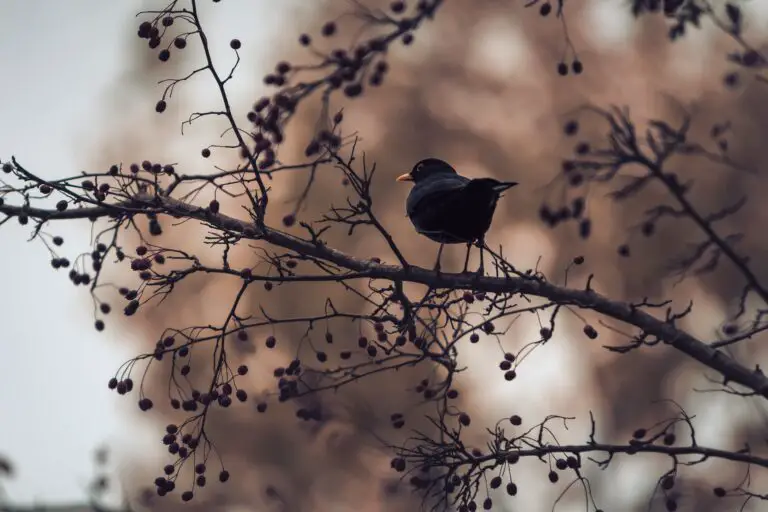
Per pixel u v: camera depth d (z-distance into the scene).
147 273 6.51
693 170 21.09
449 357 6.68
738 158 21.23
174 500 17.86
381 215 19.84
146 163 6.78
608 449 6.42
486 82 21.86
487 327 6.71
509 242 21.33
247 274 6.44
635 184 6.57
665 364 21.62
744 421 19.70
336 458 17.77
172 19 6.31
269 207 19.34
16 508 10.02
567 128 7.00
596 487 20.38
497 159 21.27
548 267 21.36
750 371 6.49
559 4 6.78
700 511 19.09
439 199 7.98
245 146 6.45
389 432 17.36
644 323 6.51
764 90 21.20
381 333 6.95
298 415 8.06
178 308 18.47
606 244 21.16
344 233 19.45
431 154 21.08
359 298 18.48
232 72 6.38
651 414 21.48
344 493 18.19
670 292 21.28
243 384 18.67
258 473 18.50
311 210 19.38
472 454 6.68
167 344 6.58
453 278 6.69
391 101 21.25
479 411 18.42
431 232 8.10
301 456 18.34
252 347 7.39
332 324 18.39
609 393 21.72
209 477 18.36
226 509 18.28
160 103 6.37
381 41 6.15
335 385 6.72
